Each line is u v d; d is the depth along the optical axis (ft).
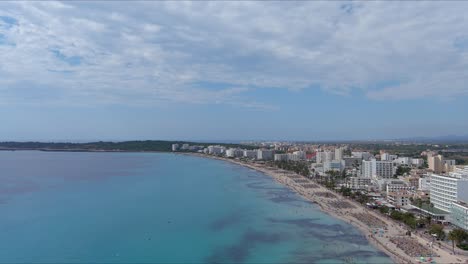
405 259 540.11
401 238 647.56
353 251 587.68
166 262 544.21
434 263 520.42
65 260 545.44
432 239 641.40
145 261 546.26
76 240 639.76
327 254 575.79
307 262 542.57
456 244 602.44
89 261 543.39
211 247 613.52
